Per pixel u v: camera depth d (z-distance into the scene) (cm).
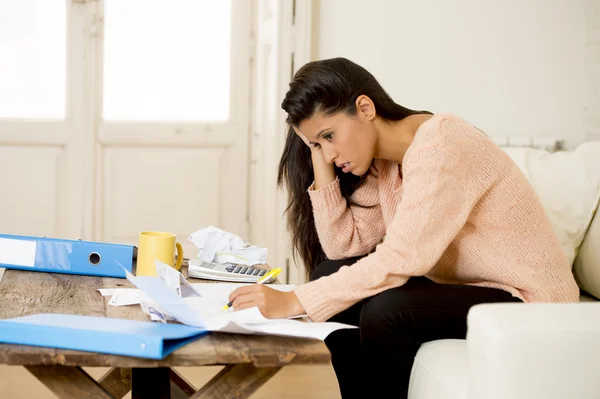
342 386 171
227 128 340
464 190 151
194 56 336
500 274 158
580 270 212
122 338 103
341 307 143
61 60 324
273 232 328
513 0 324
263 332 114
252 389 111
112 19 327
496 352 112
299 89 160
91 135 325
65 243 163
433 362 144
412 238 145
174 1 332
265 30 328
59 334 105
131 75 331
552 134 329
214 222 343
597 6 317
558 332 112
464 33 325
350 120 160
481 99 328
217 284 161
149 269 161
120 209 333
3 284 151
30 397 221
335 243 193
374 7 322
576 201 211
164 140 334
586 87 324
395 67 325
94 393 107
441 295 151
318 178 190
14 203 323
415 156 149
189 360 105
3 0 318
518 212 157
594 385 112
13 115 322
